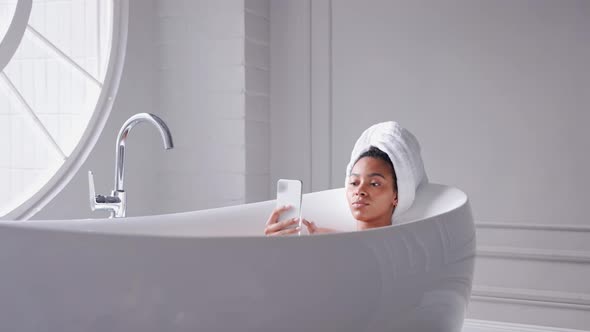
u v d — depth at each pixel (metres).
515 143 2.62
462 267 1.42
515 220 2.62
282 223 1.63
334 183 2.93
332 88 2.93
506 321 2.61
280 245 1.04
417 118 2.77
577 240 2.53
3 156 4.56
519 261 2.60
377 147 1.72
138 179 2.84
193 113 2.90
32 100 4.25
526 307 2.58
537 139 2.58
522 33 2.60
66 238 0.99
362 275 1.11
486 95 2.66
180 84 2.92
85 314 0.99
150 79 2.93
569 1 2.54
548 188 2.57
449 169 2.72
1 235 0.99
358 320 1.12
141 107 2.86
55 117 4.20
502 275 2.62
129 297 0.99
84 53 3.98
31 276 0.99
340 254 1.08
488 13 2.65
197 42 2.88
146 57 2.90
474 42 2.68
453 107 2.71
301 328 1.06
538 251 2.57
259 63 2.93
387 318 1.18
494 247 2.64
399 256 1.18
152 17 2.94
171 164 2.94
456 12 2.71
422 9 2.76
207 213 1.89
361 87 2.87
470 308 2.66
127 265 0.98
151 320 1.00
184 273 0.99
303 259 1.05
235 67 2.83
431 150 2.75
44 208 2.35
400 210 1.72
